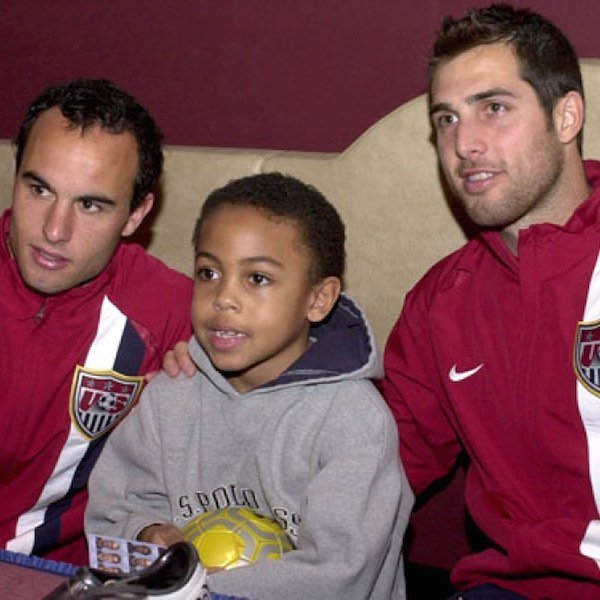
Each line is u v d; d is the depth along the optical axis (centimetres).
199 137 221
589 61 167
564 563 139
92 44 227
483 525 149
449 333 151
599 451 140
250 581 127
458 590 155
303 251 143
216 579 126
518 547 143
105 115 150
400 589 152
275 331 141
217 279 142
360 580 132
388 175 181
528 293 141
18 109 237
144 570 92
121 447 151
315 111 209
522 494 146
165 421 148
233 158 192
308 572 129
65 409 161
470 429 149
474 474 154
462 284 152
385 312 187
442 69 146
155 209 198
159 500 149
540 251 142
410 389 160
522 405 143
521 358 143
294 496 142
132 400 165
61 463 164
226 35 214
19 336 157
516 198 143
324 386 142
